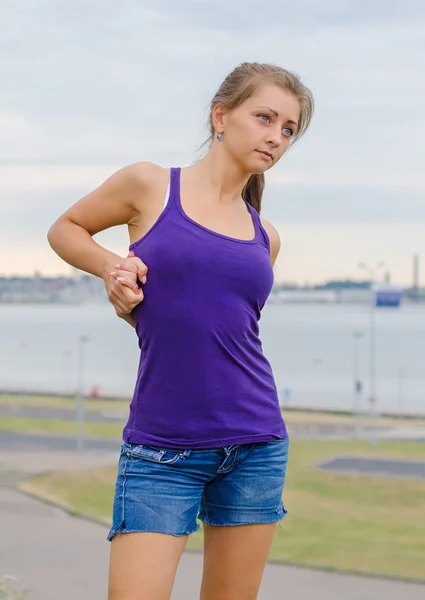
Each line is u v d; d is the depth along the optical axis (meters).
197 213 2.13
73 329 158.00
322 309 176.50
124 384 80.88
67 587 4.62
